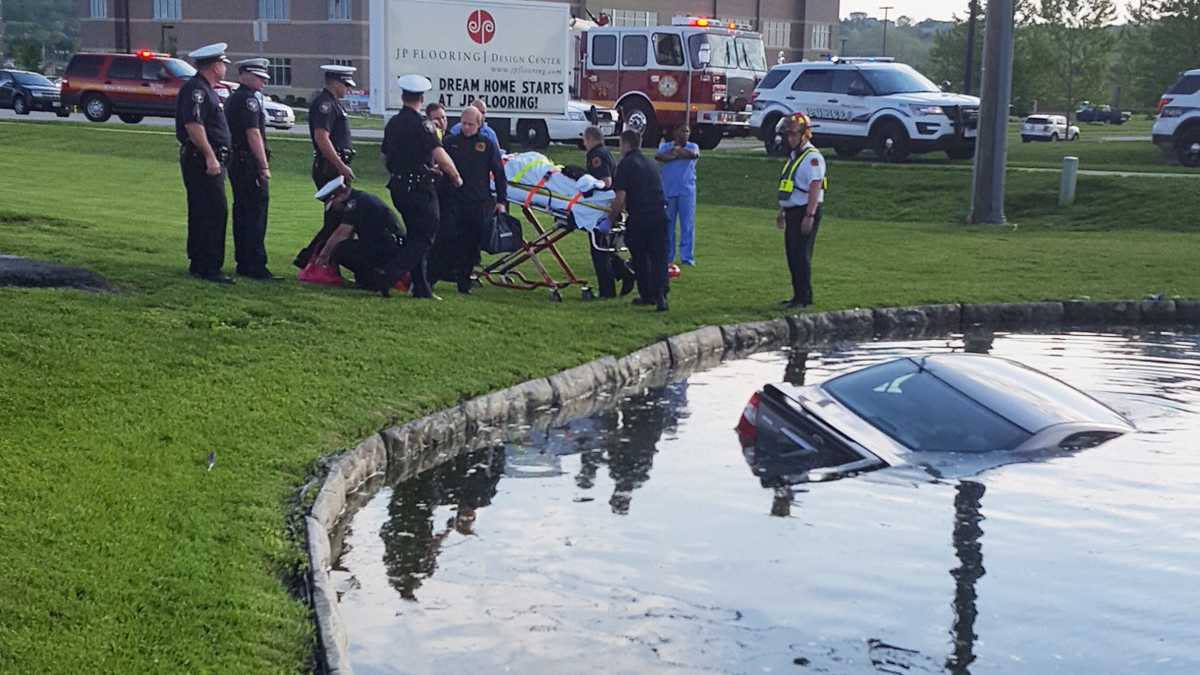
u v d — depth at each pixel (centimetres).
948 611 590
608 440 903
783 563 648
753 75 3300
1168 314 1462
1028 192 2386
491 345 1088
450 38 2730
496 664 546
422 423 881
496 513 743
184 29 7612
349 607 603
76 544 592
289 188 2370
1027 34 6806
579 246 1794
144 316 1015
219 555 605
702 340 1221
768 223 2155
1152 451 782
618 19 7831
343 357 990
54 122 3500
